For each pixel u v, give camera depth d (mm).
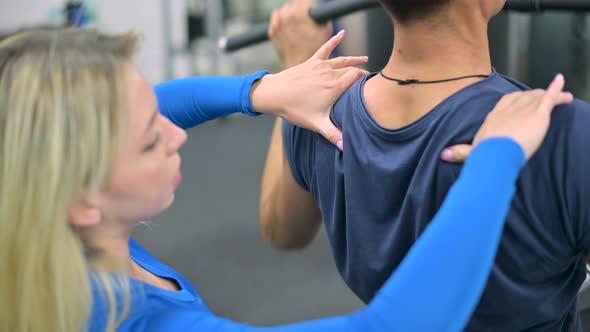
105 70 594
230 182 3590
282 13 1061
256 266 2672
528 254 650
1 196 586
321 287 2500
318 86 769
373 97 717
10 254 597
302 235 987
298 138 824
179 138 686
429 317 525
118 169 605
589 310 1291
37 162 575
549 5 822
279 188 927
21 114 576
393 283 544
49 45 599
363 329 544
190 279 2584
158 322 631
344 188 754
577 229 631
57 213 582
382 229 720
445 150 632
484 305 688
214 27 4500
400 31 681
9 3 4516
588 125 601
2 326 620
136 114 611
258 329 588
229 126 4645
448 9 645
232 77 855
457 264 531
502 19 1842
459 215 543
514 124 594
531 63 1945
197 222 3098
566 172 606
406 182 680
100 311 617
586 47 1953
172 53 4562
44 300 596
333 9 1027
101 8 4672
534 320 699
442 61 667
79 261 597
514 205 625
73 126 575
